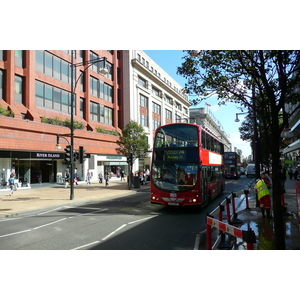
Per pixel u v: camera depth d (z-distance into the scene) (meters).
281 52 5.88
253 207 12.96
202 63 7.65
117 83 43.25
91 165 34.25
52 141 26.50
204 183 12.95
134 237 7.82
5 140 21.94
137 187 26.48
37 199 17.44
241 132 34.16
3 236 8.12
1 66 24.69
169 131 12.84
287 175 45.00
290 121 36.34
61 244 7.09
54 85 29.77
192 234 8.18
